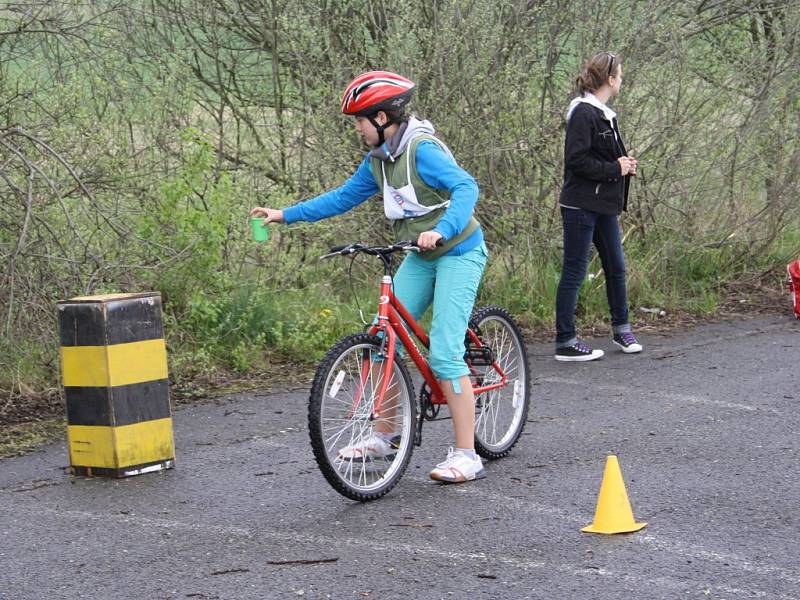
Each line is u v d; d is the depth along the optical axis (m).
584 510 5.95
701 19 12.23
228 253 10.44
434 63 11.07
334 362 6.03
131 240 8.98
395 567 5.20
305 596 4.89
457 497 6.23
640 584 4.92
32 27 9.16
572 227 9.66
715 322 11.49
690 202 12.48
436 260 6.45
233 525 5.85
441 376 6.46
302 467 6.93
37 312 8.68
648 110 11.96
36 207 8.72
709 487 6.28
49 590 5.04
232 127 11.76
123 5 10.23
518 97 11.35
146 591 5.00
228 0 11.58
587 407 8.24
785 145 12.77
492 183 11.54
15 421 8.12
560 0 11.59
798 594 4.80
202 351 9.27
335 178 11.46
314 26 11.41
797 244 13.07
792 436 7.30
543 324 11.36
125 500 6.32
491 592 4.87
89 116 9.31
